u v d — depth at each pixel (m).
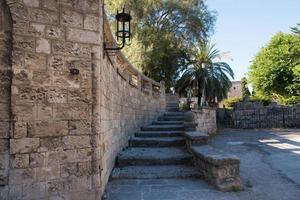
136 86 10.19
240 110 22.12
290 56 29.62
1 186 3.90
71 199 4.29
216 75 27.39
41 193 4.10
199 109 14.58
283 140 13.99
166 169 6.51
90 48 4.58
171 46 25.86
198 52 28.38
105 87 5.43
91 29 4.62
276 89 31.95
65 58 4.39
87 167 4.44
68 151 4.32
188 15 26.25
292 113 22.73
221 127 22.09
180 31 26.81
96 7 4.70
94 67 4.58
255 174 6.70
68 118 4.36
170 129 10.14
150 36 24.00
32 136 4.09
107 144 5.69
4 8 4.08
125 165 6.96
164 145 8.65
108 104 5.86
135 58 23.38
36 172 4.09
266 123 22.34
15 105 4.01
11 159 3.96
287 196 5.02
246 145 12.12
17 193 3.97
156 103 13.53
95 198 4.45
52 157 4.21
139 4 24.09
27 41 4.15
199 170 6.41
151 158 6.98
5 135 3.97
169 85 26.33
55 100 4.28
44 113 4.20
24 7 4.16
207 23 27.09
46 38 4.28
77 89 4.45
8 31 4.08
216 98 28.89
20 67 4.08
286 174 6.69
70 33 4.46
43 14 4.29
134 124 9.80
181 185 5.64
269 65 31.42
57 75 4.32
